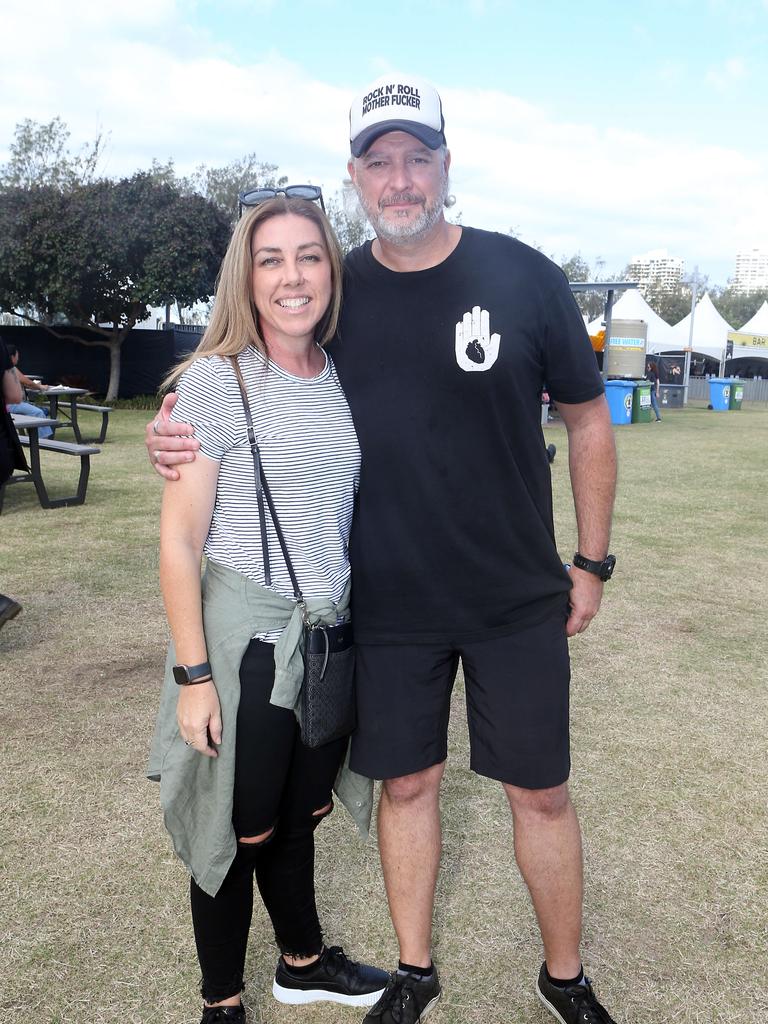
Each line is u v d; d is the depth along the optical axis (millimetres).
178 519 1620
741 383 26562
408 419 1764
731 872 2473
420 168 1712
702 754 3203
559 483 9438
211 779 1667
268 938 2201
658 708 3613
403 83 1691
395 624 1841
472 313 1744
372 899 2352
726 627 4680
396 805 1909
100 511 7402
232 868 1735
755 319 36906
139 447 11875
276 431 1647
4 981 1998
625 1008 1961
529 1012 1958
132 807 2754
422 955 1911
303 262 1644
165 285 18547
